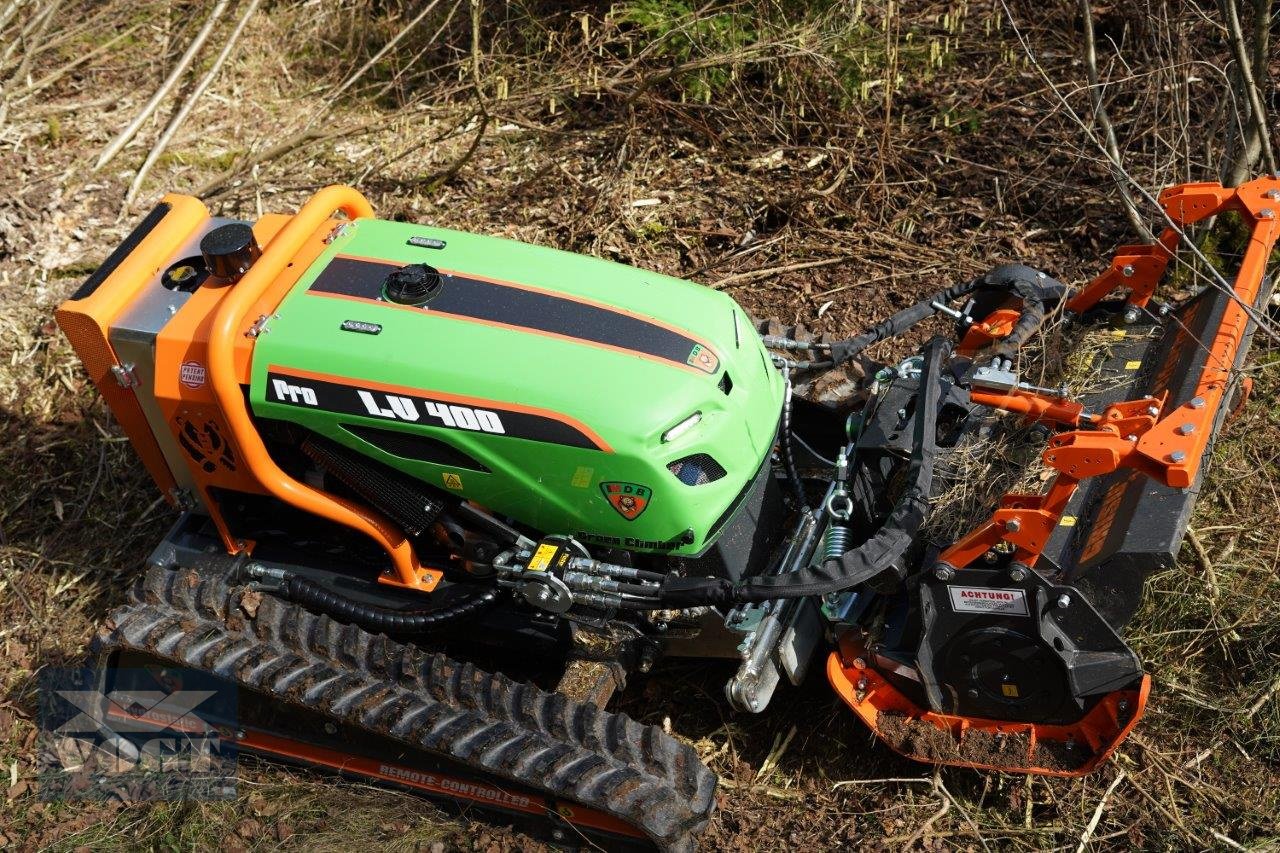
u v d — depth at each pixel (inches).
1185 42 238.1
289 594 154.2
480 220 253.0
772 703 164.7
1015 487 155.9
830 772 156.9
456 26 300.5
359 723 138.9
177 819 154.3
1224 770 152.3
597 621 146.8
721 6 274.5
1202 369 148.2
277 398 142.4
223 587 149.1
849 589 148.7
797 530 152.4
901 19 287.0
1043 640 135.9
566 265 151.7
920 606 140.1
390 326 142.3
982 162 252.7
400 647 142.8
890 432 156.3
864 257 236.5
